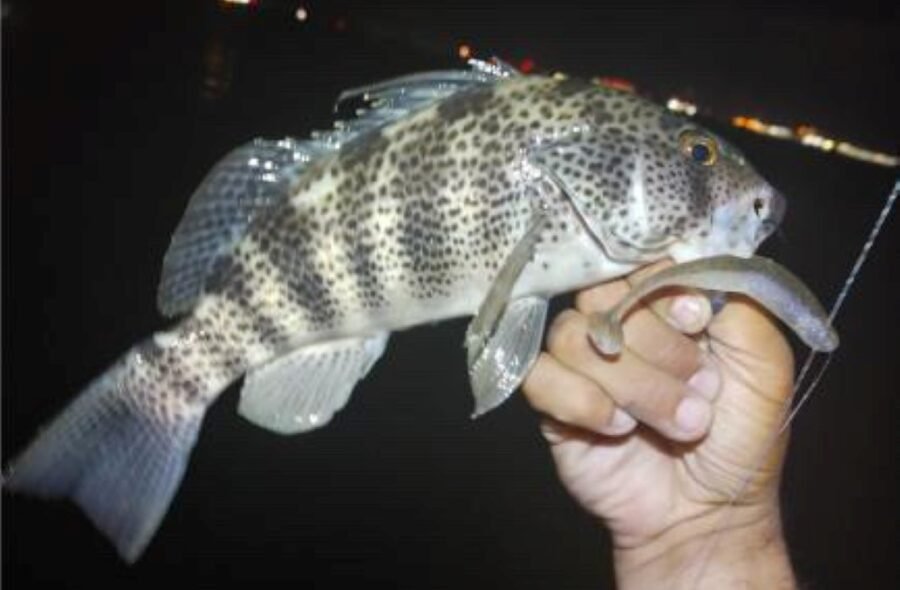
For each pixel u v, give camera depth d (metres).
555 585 0.89
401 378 1.24
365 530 0.96
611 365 0.38
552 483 1.06
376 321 0.43
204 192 0.44
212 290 0.45
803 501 0.92
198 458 1.05
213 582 0.87
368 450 1.10
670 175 0.40
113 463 0.44
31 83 2.24
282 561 0.91
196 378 0.45
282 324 0.44
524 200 0.40
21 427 1.01
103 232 1.55
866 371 1.25
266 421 0.44
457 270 0.41
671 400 0.38
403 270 0.42
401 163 0.42
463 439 1.13
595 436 0.44
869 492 0.94
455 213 0.41
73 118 2.10
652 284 0.37
